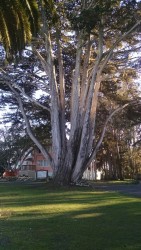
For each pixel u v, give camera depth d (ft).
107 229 37.96
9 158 285.64
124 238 33.68
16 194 81.76
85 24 94.07
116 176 221.66
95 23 94.02
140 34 113.19
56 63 124.26
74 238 33.60
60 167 110.63
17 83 130.93
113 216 47.09
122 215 47.98
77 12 101.04
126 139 227.61
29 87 135.44
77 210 53.11
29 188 100.99
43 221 43.14
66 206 58.08
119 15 98.02
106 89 141.59
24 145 204.44
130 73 135.95
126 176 241.96
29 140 195.83
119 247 30.22
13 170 265.54
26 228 38.52
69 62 129.18
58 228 38.52
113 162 222.28
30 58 125.29
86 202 63.82
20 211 52.29
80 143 111.24
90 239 33.22
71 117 113.60
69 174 110.01
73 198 71.72
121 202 63.52
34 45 114.62
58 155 111.45
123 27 101.86
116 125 170.81
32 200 68.13
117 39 108.68
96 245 30.91
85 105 113.39
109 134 204.03
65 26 108.17
